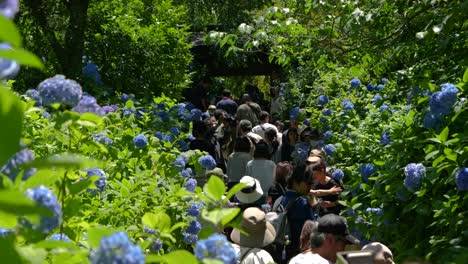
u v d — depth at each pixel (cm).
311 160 718
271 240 491
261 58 2250
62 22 1170
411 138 513
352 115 983
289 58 757
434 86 506
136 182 498
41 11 1137
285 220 575
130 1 1311
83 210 377
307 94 1641
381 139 612
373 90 1016
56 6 1167
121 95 1030
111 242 139
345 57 768
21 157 175
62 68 1125
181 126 934
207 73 2145
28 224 178
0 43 123
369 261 284
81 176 310
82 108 253
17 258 126
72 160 125
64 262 180
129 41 1223
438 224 466
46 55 1170
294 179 592
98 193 448
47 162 124
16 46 111
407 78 655
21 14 1139
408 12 641
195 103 1761
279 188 784
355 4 702
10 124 110
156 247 281
